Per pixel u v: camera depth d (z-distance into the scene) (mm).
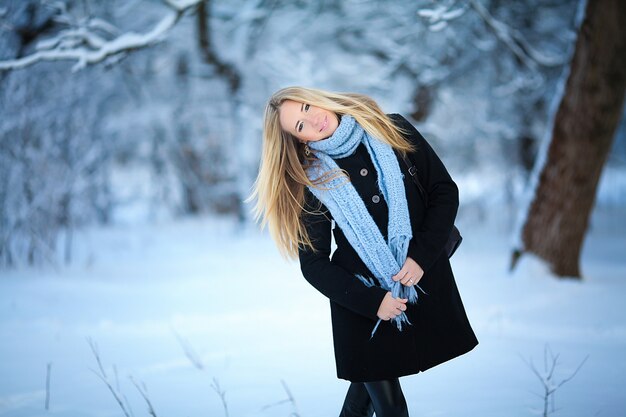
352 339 2018
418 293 2018
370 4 9016
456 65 9430
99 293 5652
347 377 2004
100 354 3635
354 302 1925
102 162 10578
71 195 7832
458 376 2953
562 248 5805
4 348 3809
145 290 5836
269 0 9609
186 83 11312
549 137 5883
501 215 12438
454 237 2133
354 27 9703
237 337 3998
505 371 2986
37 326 4398
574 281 5668
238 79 10375
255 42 10188
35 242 7062
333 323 2104
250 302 5191
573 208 5766
